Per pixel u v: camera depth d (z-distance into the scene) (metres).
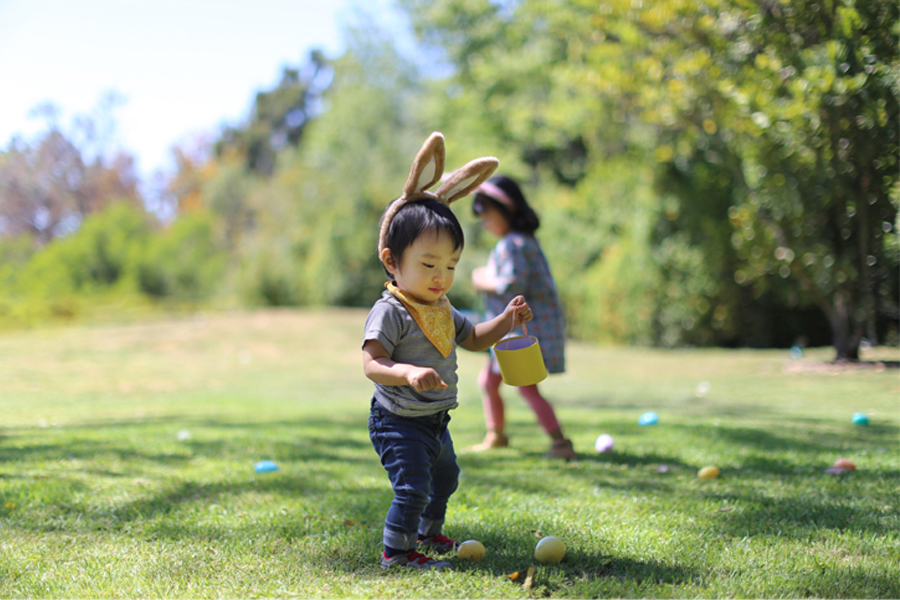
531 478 3.43
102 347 13.39
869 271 8.11
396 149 23.12
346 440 4.84
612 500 2.95
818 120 6.65
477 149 20.39
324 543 2.38
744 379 9.10
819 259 8.41
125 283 21.56
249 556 2.26
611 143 15.45
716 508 2.80
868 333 10.34
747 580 2.01
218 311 20.62
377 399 2.25
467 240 20.64
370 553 2.28
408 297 2.25
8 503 2.87
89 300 20.17
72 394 8.91
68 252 22.14
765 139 7.74
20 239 23.97
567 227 16.19
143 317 18.78
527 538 2.44
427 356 2.24
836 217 7.84
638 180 14.40
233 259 25.94
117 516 2.75
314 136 25.48
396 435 2.21
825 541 2.36
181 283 22.56
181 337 14.35
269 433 5.11
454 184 2.41
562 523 2.61
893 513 2.69
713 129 8.91
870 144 6.46
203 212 26.30
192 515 2.76
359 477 3.53
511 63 19.30
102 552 2.32
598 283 15.09
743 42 7.49
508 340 2.52
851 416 5.74
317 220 22.95
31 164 35.62
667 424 5.29
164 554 2.30
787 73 7.04
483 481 3.37
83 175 36.97
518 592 1.96
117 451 4.18
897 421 5.32
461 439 5.00
